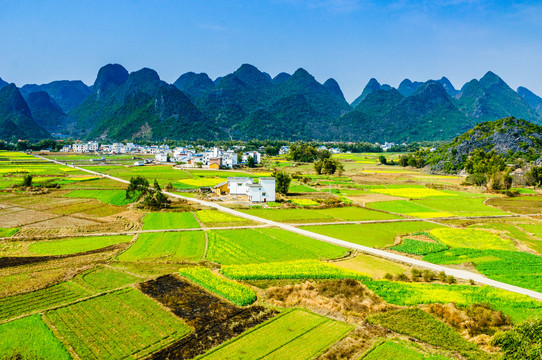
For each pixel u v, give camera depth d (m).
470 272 58.38
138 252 64.62
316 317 42.47
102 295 46.09
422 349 36.81
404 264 62.00
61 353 33.66
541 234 84.56
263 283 52.25
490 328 40.72
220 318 41.59
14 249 65.38
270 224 86.06
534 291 51.06
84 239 72.44
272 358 34.31
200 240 72.44
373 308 45.03
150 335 37.56
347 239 75.25
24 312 41.44
